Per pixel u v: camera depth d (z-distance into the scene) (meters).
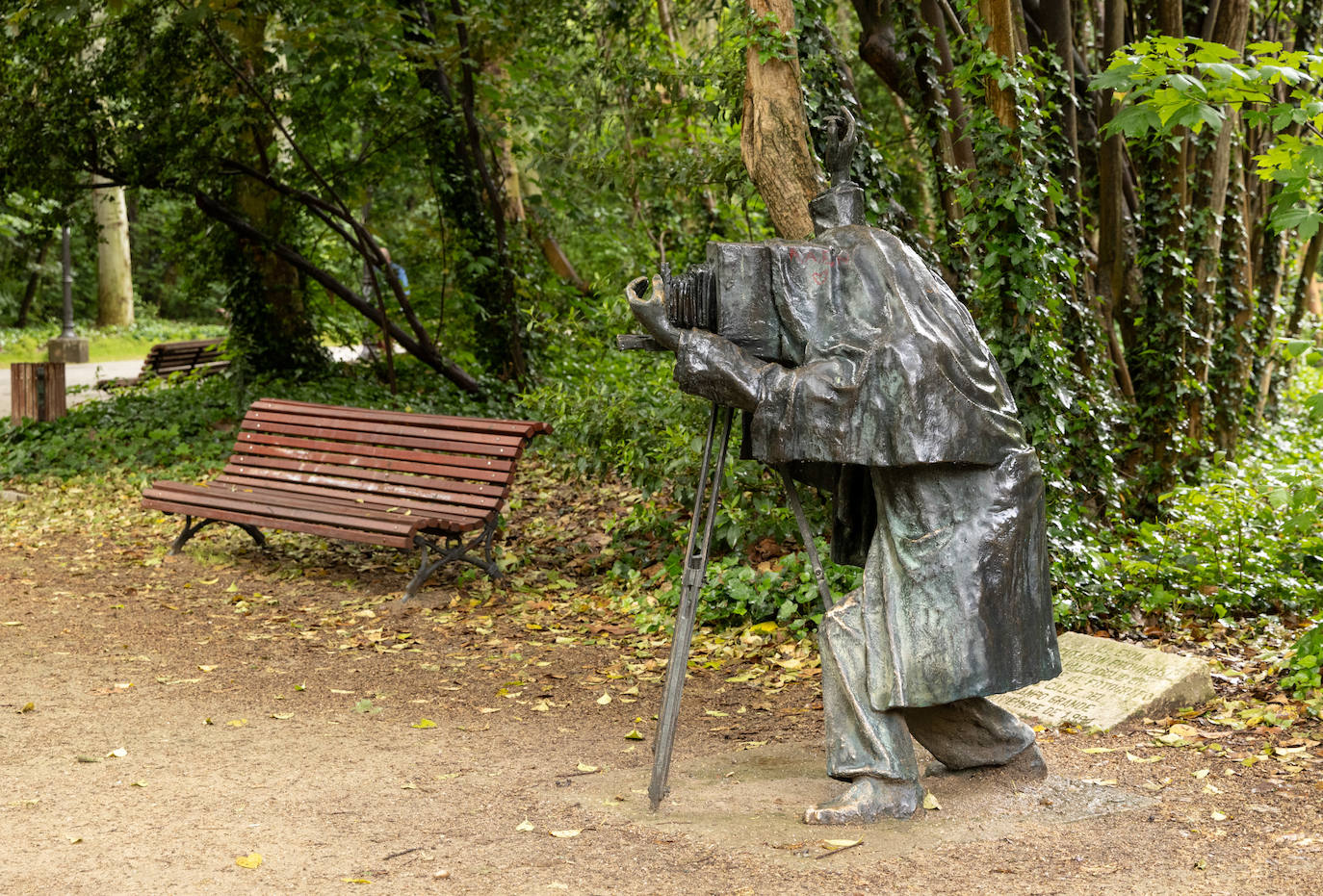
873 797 3.50
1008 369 6.91
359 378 14.97
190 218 14.49
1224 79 4.28
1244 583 6.58
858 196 3.81
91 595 7.16
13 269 15.51
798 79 6.89
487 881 3.12
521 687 5.45
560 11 14.14
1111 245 9.48
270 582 7.60
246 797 3.85
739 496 7.32
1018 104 6.90
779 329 3.61
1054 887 3.04
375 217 15.91
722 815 3.63
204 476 10.91
